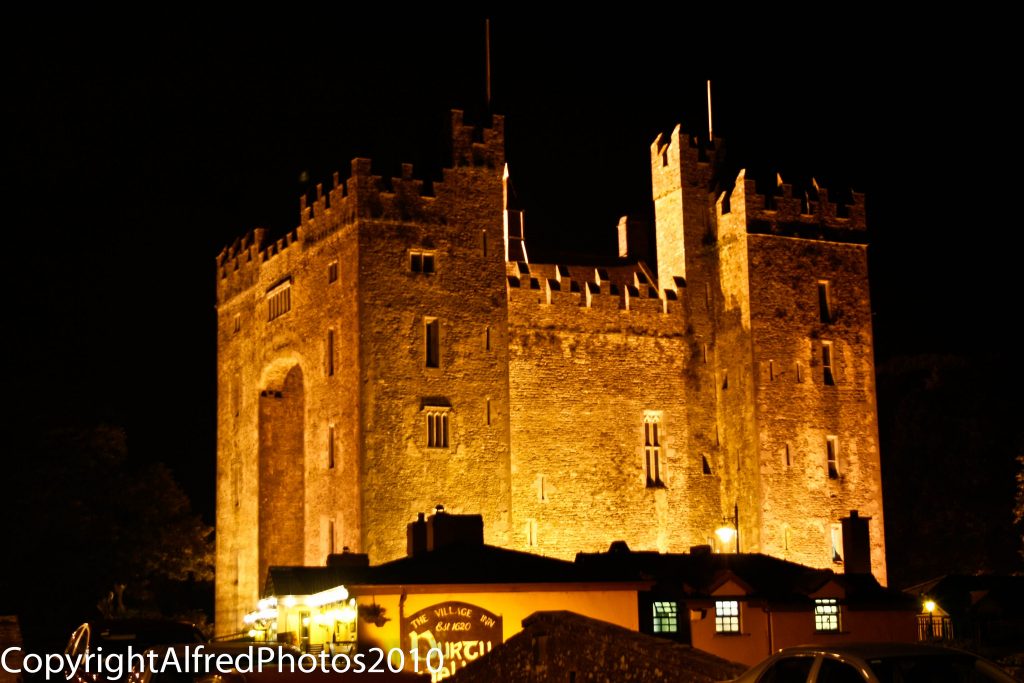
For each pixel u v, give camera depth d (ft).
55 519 246.27
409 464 211.00
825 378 238.07
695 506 234.38
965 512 284.61
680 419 236.43
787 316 236.02
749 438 231.50
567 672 84.58
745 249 234.79
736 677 67.62
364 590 135.33
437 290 218.18
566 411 228.22
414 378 213.87
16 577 240.94
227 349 260.83
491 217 225.35
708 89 250.98
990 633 217.15
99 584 247.29
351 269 214.69
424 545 164.66
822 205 243.19
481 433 217.77
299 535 241.14
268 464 240.73
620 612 147.02
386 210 215.92
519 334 227.20
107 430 262.26
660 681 75.15
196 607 302.86
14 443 254.06
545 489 224.33
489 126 230.68
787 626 161.68
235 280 258.78
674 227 244.83
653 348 236.63
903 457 303.68
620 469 230.27
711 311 241.76
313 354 224.94
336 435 215.92
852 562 190.70
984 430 290.97
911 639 167.73
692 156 245.24
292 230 236.02
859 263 244.83
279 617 162.09
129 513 265.54
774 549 227.61
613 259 259.39
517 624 141.18
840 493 234.17
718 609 160.35
